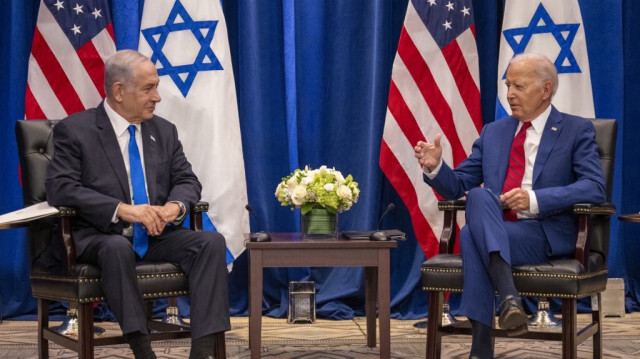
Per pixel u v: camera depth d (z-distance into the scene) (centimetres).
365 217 429
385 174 417
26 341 355
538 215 296
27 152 306
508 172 312
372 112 428
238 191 407
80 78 414
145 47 412
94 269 258
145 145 302
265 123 437
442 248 299
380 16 428
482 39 443
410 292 430
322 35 439
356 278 430
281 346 346
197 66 407
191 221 305
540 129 311
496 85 441
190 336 272
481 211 269
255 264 286
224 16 436
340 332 383
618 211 423
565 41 411
